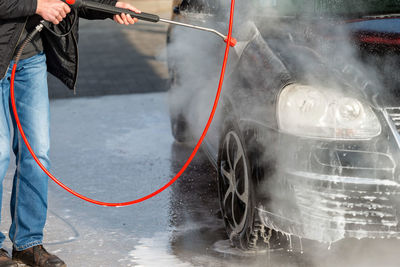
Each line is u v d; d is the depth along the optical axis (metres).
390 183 3.49
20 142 3.90
